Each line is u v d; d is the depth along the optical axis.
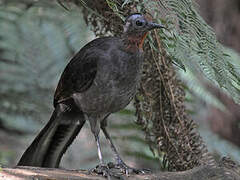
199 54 8.45
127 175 9.21
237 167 9.06
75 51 13.68
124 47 9.42
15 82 14.12
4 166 8.72
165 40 9.12
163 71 10.09
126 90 9.56
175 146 10.21
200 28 8.65
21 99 14.09
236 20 15.66
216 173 8.62
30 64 14.05
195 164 10.12
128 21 9.33
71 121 10.25
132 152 12.78
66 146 10.27
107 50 9.48
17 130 16.20
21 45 14.03
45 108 14.34
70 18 13.46
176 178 8.78
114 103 9.66
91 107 9.75
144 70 10.16
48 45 13.79
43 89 14.27
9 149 15.46
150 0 8.35
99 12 10.26
